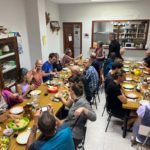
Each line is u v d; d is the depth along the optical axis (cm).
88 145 269
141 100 259
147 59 494
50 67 421
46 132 125
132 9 676
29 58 528
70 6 733
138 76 387
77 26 758
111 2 685
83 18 738
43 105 236
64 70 436
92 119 191
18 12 451
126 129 288
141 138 212
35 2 473
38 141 129
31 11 485
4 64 369
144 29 686
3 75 357
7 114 216
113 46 566
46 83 331
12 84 359
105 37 738
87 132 301
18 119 202
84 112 187
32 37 511
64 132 133
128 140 279
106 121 336
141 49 691
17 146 159
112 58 461
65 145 128
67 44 798
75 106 199
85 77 331
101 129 310
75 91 198
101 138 285
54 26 693
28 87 297
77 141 195
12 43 374
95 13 718
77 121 190
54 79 356
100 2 693
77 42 784
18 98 250
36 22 493
